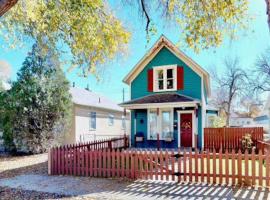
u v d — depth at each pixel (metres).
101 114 27.83
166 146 19.69
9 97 17.86
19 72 18.20
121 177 10.09
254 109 44.53
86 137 24.55
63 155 11.02
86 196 7.66
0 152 19.53
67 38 8.67
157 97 19.53
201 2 6.75
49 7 8.10
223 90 40.69
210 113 25.66
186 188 8.41
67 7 8.10
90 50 8.71
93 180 9.75
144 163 10.05
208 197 7.41
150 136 20.23
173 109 19.80
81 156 10.77
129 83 21.52
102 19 8.37
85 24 8.20
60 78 19.20
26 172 11.64
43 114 18.53
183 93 19.66
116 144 18.16
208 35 6.91
